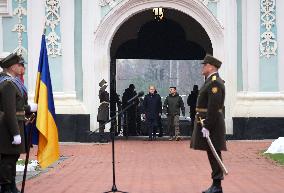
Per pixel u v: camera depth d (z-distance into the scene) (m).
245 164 24.31
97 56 37.94
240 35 37.75
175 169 23.02
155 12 38.38
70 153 29.72
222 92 16.20
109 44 38.03
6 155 15.55
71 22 37.91
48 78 16.16
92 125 37.50
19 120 15.56
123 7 37.75
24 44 38.34
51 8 37.94
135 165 24.45
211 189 16.52
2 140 15.38
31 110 15.91
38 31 38.03
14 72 15.76
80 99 37.97
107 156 28.22
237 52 37.75
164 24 47.81
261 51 37.56
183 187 18.47
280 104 37.12
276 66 37.53
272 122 36.91
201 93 16.44
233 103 37.44
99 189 18.22
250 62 37.56
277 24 37.50
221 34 37.72
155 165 24.41
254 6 37.50
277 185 18.67
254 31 37.53
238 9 37.72
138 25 46.25
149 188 18.30
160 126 42.47
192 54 48.56
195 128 16.64
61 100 37.69
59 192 17.75
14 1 38.34
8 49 38.38
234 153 28.72
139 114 44.50
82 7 37.88
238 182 19.36
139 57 48.41
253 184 18.92
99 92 36.53
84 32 37.91
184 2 37.72
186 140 38.78
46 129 15.86
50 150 15.98
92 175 21.48
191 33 46.19
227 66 37.62
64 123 37.38
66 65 37.91
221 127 16.30
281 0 37.50
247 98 37.34
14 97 15.35
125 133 42.97
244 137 37.03
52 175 21.55
